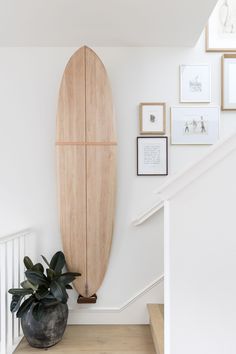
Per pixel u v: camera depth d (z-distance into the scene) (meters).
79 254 2.19
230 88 2.30
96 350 1.90
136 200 2.30
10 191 2.28
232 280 1.01
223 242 1.01
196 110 2.30
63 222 2.20
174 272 1.02
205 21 1.94
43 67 2.28
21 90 2.29
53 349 1.91
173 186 1.01
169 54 2.29
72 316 2.27
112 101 2.21
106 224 2.20
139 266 2.29
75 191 2.20
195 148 2.30
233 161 1.00
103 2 1.72
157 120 2.28
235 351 1.01
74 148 2.20
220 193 1.01
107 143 2.20
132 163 2.30
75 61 2.21
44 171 2.29
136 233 2.30
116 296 2.28
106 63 2.29
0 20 1.91
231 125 2.31
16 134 2.28
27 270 1.97
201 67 2.30
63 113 2.20
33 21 1.93
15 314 2.02
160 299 2.28
